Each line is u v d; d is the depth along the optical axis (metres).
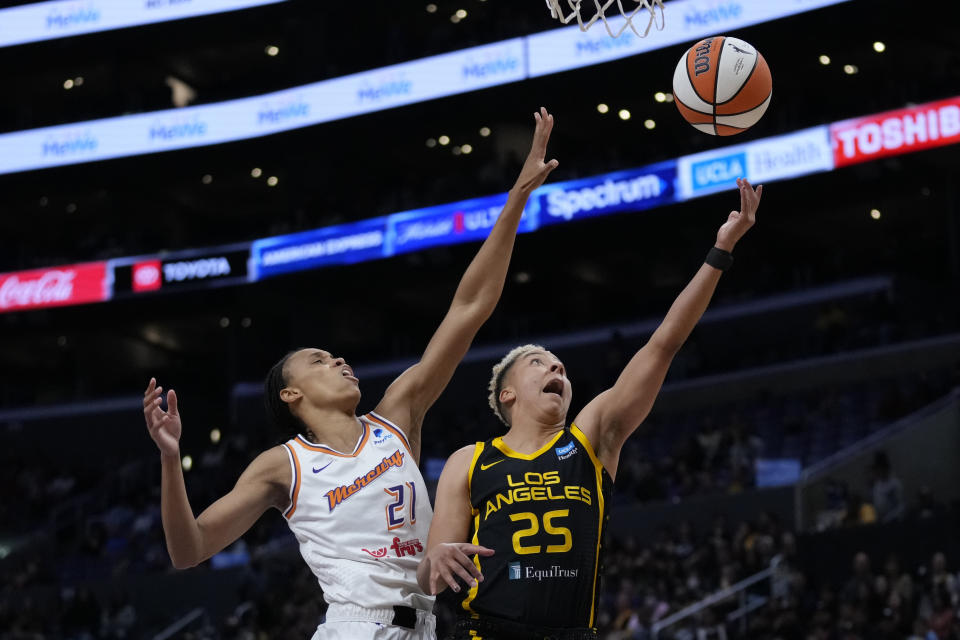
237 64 36.06
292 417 4.87
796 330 28.97
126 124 31.94
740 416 25.48
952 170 25.77
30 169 32.41
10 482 31.34
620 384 4.52
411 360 32.62
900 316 26.97
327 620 4.46
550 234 28.41
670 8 26.00
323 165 32.00
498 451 4.47
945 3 23.70
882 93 27.20
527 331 32.66
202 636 21.70
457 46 29.66
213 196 36.06
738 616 15.65
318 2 31.19
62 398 36.75
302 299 32.69
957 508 17.22
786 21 24.70
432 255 29.42
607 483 4.44
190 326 36.84
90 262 32.62
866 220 30.50
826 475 20.00
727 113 5.68
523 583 4.21
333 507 4.54
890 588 15.14
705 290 4.48
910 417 21.36
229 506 4.52
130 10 32.38
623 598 17.05
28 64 33.50
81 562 26.56
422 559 4.29
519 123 32.06
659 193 26.81
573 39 27.23
